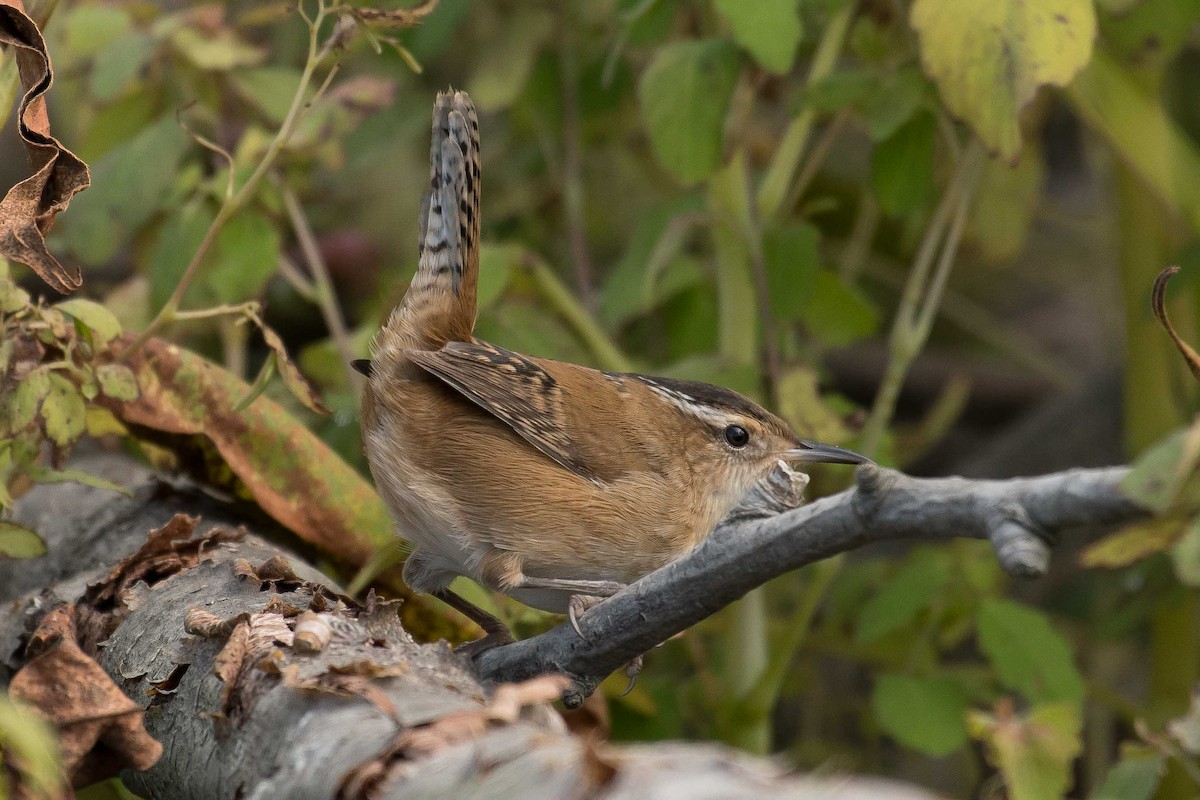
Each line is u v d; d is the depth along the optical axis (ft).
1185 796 28.86
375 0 31.96
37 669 17.17
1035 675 29.89
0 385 20.18
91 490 27.35
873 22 33.04
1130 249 36.63
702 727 33.17
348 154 39.86
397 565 26.37
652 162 42.45
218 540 22.81
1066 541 42.45
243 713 16.49
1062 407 46.26
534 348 32.86
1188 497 17.72
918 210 36.52
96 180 30.09
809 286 32.83
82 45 31.91
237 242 29.63
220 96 32.76
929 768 38.78
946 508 15.11
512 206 42.09
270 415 25.27
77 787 17.75
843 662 41.27
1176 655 35.29
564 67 38.11
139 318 31.60
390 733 14.51
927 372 51.96
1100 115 30.71
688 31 35.53
